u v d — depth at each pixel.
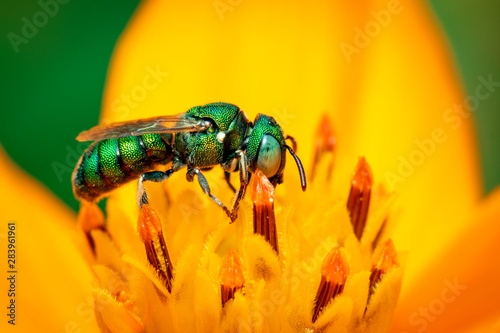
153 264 0.06
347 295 0.06
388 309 0.06
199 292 0.06
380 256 0.06
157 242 0.06
